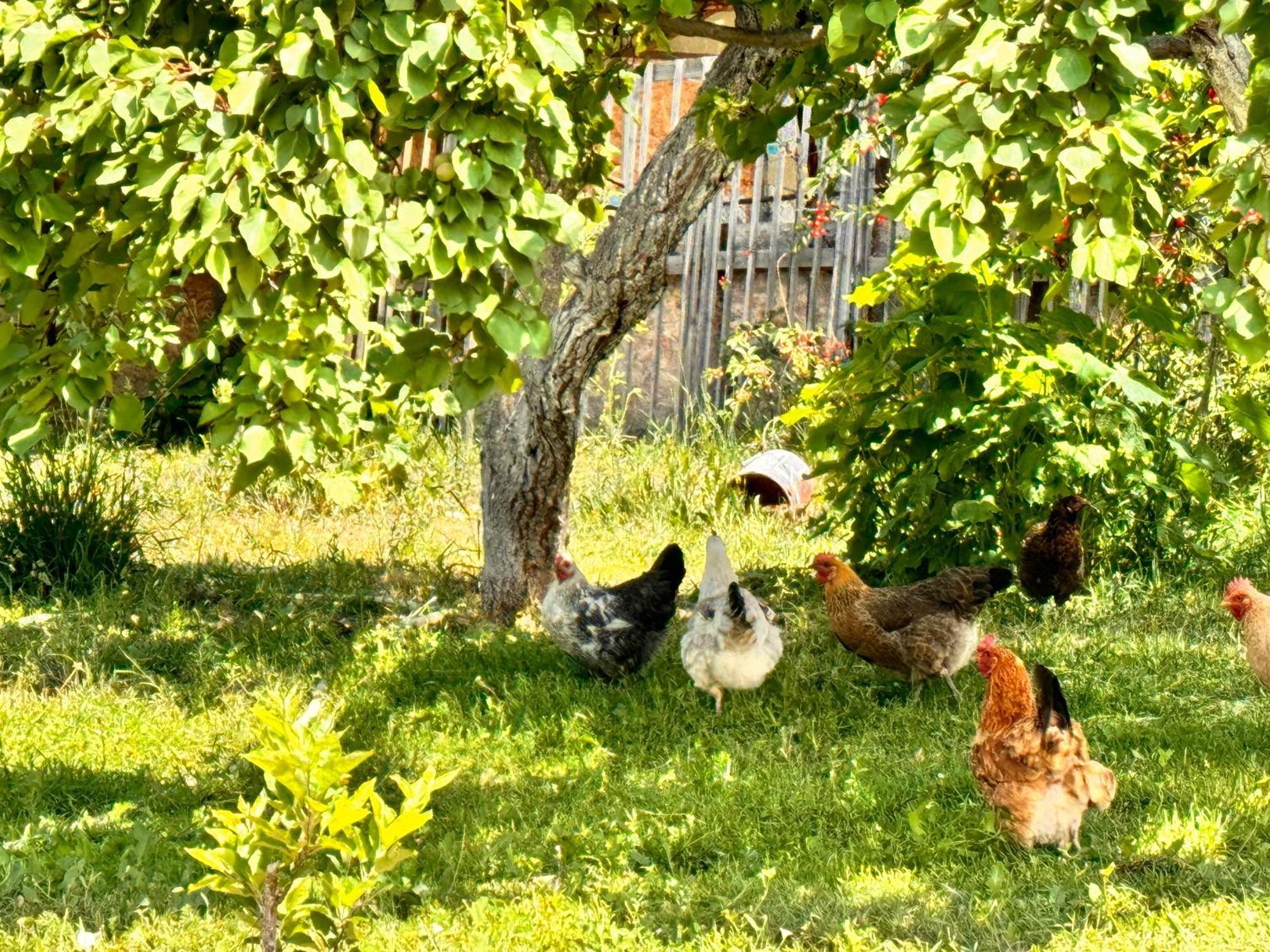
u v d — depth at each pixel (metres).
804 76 5.64
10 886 4.71
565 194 7.04
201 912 4.63
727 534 10.55
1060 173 3.21
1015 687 5.13
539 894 4.76
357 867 4.85
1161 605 8.28
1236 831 4.99
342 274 3.19
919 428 8.40
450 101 3.31
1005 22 3.24
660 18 5.35
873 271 12.58
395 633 8.08
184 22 3.83
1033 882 4.73
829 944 4.35
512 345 3.31
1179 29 3.90
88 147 3.35
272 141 3.23
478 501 11.58
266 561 9.92
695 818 5.35
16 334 3.60
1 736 6.30
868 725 6.55
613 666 7.14
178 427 13.80
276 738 3.11
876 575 8.97
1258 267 3.23
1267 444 8.48
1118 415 8.27
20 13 3.34
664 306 14.00
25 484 9.20
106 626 7.99
